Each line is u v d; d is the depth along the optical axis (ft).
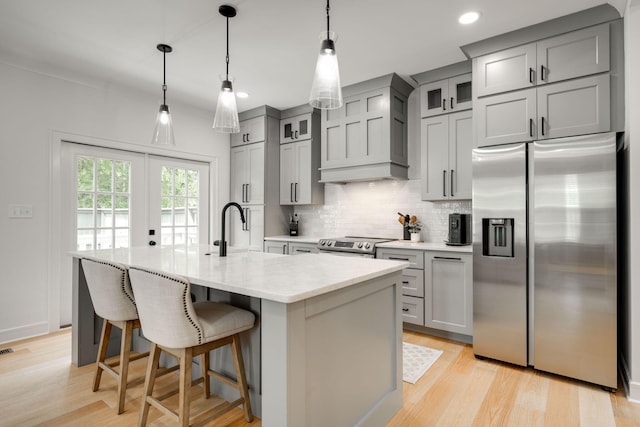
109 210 12.20
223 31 8.66
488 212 8.80
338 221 14.49
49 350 9.43
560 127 8.11
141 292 5.39
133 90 12.56
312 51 9.70
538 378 8.00
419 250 10.52
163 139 8.38
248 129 15.21
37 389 7.40
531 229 8.29
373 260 7.04
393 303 6.66
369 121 12.09
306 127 14.43
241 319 5.81
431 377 8.05
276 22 8.24
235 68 10.82
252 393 6.38
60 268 10.99
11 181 9.98
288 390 4.35
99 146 11.87
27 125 10.26
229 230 15.78
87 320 8.63
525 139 8.50
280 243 14.03
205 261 6.96
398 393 6.69
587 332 7.56
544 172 8.06
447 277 10.02
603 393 7.34
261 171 14.70
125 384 6.60
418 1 7.41
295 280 5.04
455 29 8.54
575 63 7.99
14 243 10.07
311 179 14.20
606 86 7.66
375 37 8.93
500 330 8.66
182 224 14.29
